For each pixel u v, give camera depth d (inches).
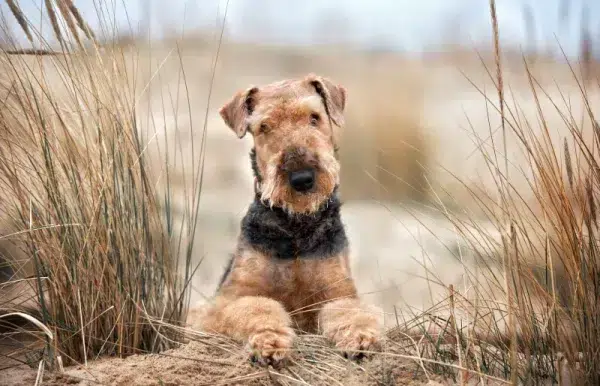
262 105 123.6
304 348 100.9
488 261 118.7
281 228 116.3
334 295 117.2
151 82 127.8
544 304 90.7
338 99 135.3
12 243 110.0
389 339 104.4
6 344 111.3
